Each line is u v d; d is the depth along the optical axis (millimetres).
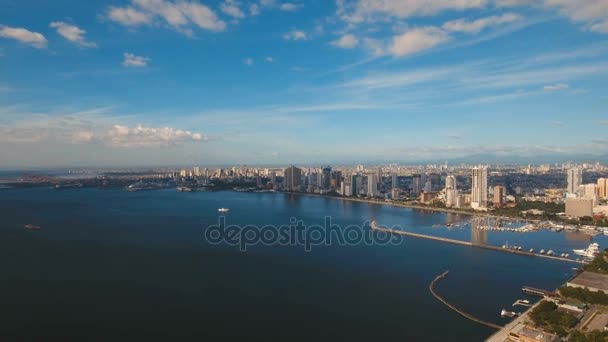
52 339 121438
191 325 131875
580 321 129125
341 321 136250
